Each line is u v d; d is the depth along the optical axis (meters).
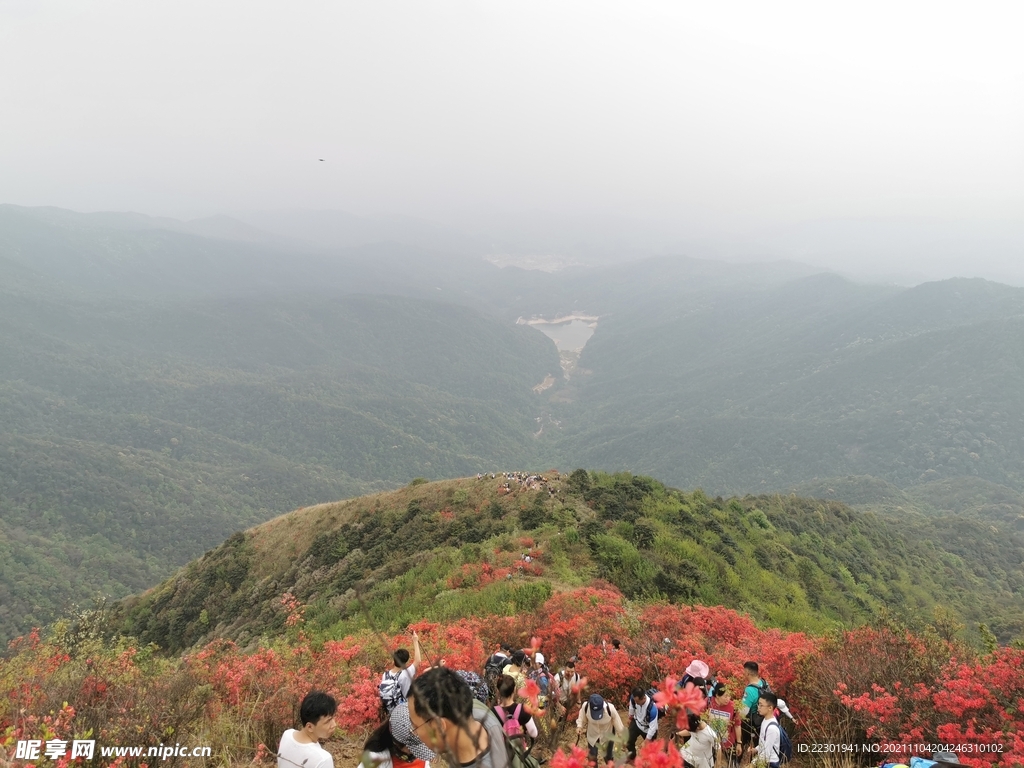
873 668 6.84
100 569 135.75
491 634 13.48
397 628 20.25
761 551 38.34
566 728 7.28
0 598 104.44
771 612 26.58
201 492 191.75
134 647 10.00
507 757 2.60
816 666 7.25
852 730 6.21
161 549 161.75
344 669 9.66
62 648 9.49
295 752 4.22
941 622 8.67
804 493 173.38
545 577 25.52
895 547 71.31
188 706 6.86
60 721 5.31
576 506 37.28
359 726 7.46
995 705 5.63
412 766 3.78
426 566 30.28
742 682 7.62
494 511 39.28
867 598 42.84
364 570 37.66
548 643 11.63
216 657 9.30
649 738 5.85
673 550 30.80
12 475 162.75
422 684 2.48
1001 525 136.88
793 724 6.93
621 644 10.04
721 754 5.90
